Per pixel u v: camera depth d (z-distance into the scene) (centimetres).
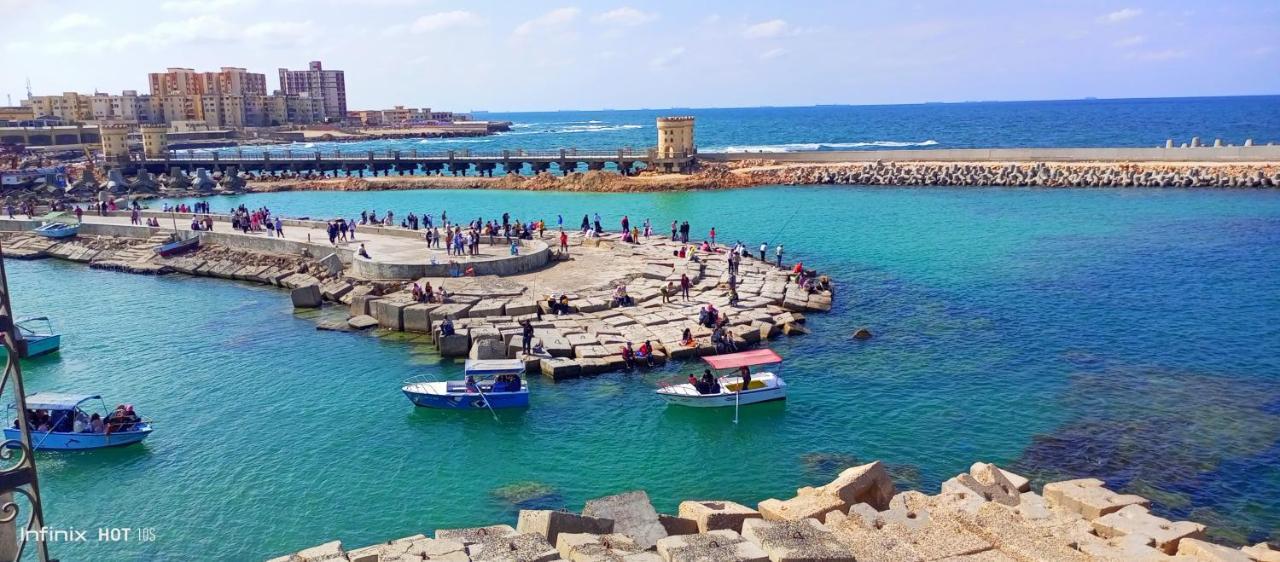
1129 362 3562
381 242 5950
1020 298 4650
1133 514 2084
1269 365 3472
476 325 3994
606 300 4434
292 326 4362
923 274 5306
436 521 2391
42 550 872
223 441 2947
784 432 2964
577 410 3194
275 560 1839
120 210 7794
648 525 2019
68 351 4006
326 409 3222
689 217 7962
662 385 3428
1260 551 1923
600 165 11612
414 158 12394
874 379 3447
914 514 2097
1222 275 5038
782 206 8512
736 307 4331
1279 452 2669
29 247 6806
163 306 4881
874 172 10125
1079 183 9300
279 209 9331
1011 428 2930
